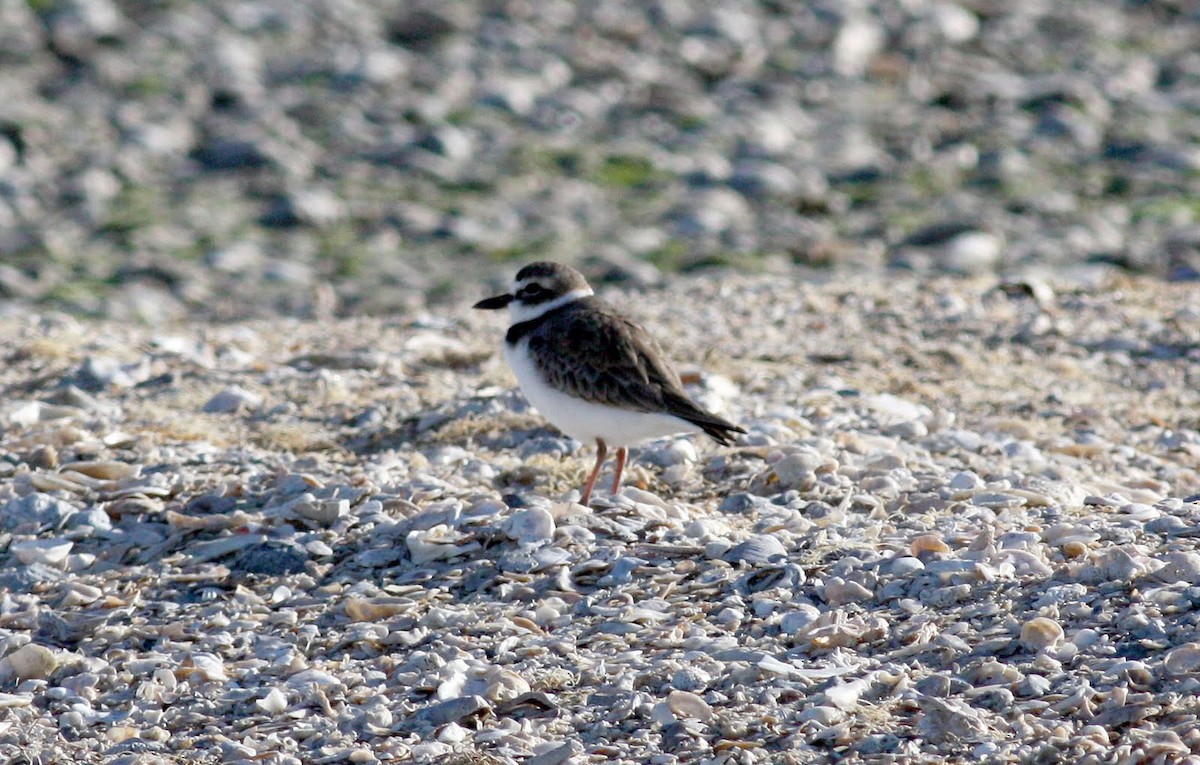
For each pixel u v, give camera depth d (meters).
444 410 13.19
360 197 28.38
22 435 12.55
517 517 9.97
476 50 35.34
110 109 30.86
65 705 8.36
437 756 7.39
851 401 13.61
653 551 9.59
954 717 7.28
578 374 10.46
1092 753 6.86
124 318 22.45
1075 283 19.12
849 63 35.84
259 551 10.00
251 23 35.75
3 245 25.28
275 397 13.93
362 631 8.92
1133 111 33.28
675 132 31.89
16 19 33.94
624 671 8.09
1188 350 16.06
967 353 15.84
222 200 27.97
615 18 37.78
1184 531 9.25
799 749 7.21
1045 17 39.38
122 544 10.37
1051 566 8.84
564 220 27.39
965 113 33.22
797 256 25.52
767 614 8.69
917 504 10.35
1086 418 13.77
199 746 7.79
